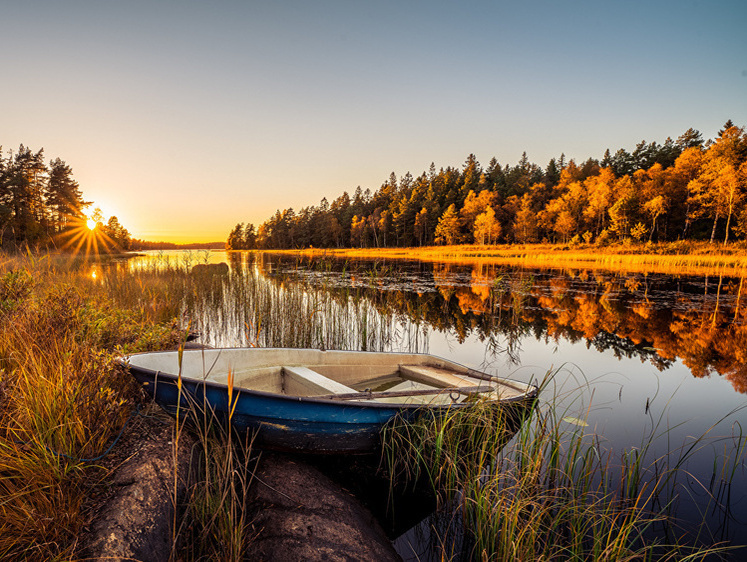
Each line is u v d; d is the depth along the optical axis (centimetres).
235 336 810
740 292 1416
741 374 575
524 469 288
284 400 284
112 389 309
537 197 6588
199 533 229
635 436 382
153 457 267
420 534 272
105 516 210
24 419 240
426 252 5462
